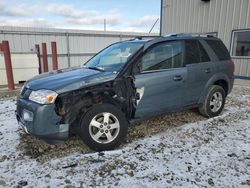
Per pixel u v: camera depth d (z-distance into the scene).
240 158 3.14
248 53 9.95
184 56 4.15
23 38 12.55
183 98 4.16
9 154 3.29
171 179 2.68
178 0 12.48
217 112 4.86
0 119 4.88
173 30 13.09
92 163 3.03
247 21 9.69
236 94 7.32
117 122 3.40
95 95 3.30
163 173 2.80
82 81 3.22
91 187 2.55
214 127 4.28
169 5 13.07
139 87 3.55
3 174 2.80
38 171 2.86
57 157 3.20
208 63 4.50
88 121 3.20
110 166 2.96
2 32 11.88
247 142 3.64
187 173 2.80
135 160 3.10
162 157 3.17
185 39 4.25
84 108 3.27
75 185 2.59
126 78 3.46
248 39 9.80
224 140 3.72
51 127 3.03
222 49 4.93
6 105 6.15
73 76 3.45
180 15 12.52
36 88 3.19
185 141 3.68
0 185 2.59
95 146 3.29
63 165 2.99
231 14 10.23
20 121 3.35
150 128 4.21
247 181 2.63
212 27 11.08
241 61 10.27
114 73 3.43
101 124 3.29
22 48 12.60
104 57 4.21
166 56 3.90
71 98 3.12
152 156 3.20
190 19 12.04
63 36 13.90
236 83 9.39
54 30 13.46
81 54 14.84
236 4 9.98
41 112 2.96
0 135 3.97
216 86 4.71
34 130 3.01
